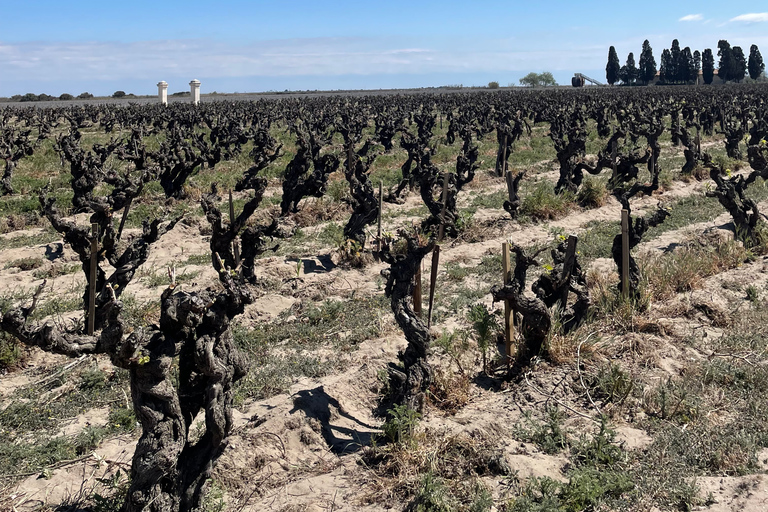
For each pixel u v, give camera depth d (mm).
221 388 6195
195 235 18797
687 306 12219
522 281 9773
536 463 7430
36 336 5434
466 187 26203
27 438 8266
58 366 10234
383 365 10102
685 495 6785
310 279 14336
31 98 122500
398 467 7387
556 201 21109
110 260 8148
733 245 15758
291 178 20047
